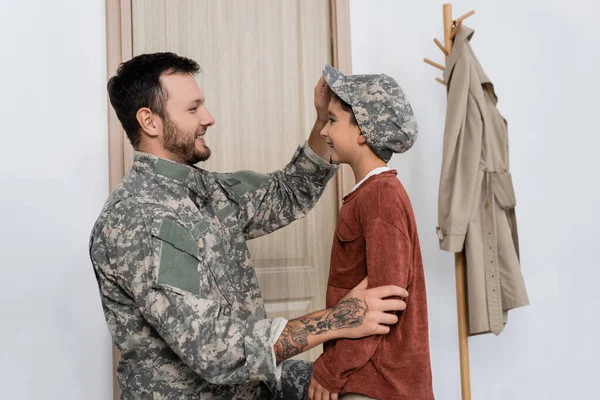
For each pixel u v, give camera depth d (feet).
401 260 5.08
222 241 5.85
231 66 9.32
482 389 9.75
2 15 8.21
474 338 9.78
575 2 10.39
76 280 8.27
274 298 9.29
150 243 5.19
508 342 9.87
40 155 8.25
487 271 8.34
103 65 8.57
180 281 5.07
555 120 10.23
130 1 8.76
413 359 5.19
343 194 9.48
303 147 6.66
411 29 9.83
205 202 6.17
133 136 6.00
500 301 8.29
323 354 5.31
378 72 9.69
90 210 8.39
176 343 4.95
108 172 8.50
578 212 10.22
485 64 10.03
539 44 10.25
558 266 10.11
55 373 8.09
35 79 8.29
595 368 10.12
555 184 10.17
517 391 9.86
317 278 9.48
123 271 5.26
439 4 9.91
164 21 9.02
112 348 8.26
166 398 5.39
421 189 9.72
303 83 9.61
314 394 5.24
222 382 5.03
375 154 5.50
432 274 9.70
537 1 10.26
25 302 8.05
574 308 10.11
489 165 8.45
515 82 10.12
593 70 10.41
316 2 9.73
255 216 6.63
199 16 9.20
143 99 5.82
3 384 7.89
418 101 9.78
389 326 5.24
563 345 10.05
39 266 8.14
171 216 5.38
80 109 8.44
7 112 8.16
